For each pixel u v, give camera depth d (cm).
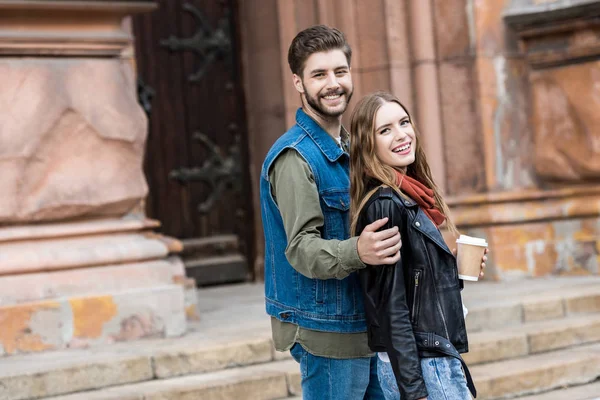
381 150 393
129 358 627
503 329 743
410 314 383
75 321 684
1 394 588
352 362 396
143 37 980
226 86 1020
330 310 391
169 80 992
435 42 943
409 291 384
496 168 938
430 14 939
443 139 945
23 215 698
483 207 932
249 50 1014
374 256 362
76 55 727
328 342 391
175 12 997
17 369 610
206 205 1009
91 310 689
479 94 932
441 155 943
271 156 392
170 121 991
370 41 945
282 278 398
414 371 371
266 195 403
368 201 387
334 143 401
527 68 955
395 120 394
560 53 925
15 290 682
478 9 932
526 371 661
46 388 601
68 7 705
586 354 706
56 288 692
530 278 930
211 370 650
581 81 916
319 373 396
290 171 386
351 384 396
